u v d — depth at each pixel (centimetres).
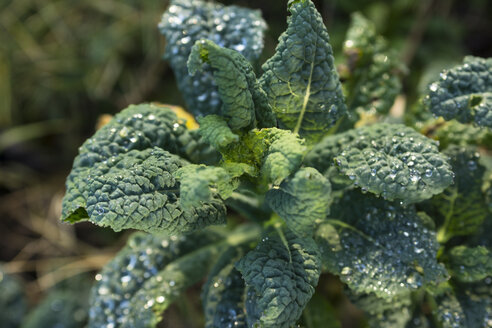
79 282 113
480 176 78
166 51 81
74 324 104
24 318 105
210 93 79
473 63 74
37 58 129
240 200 77
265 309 67
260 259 70
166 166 71
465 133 80
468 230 79
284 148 67
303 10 70
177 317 100
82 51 129
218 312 75
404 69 85
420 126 82
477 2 131
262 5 125
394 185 69
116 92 128
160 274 80
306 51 71
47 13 131
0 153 131
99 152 72
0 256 123
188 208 66
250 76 71
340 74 84
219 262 79
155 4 125
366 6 121
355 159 71
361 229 75
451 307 77
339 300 96
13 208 127
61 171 131
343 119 81
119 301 80
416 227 74
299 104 73
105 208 68
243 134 71
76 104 129
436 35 123
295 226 68
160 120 75
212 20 80
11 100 129
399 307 78
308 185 65
